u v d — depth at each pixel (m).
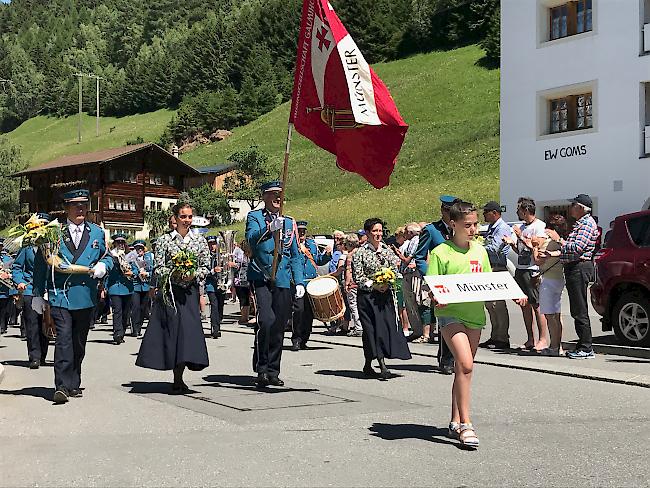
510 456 6.32
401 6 122.94
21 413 8.22
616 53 29.30
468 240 6.88
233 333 17.42
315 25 9.23
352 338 15.83
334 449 6.55
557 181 31.14
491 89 86.38
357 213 54.94
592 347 12.98
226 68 147.38
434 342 14.43
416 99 89.31
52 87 182.62
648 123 28.75
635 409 8.25
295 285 9.76
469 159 63.06
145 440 6.92
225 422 7.65
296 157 85.38
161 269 9.17
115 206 69.38
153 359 9.22
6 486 5.54
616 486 5.50
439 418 7.82
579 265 11.91
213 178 78.50
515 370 11.00
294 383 10.09
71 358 8.93
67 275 8.96
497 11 108.56
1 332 19.16
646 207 28.05
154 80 159.50
